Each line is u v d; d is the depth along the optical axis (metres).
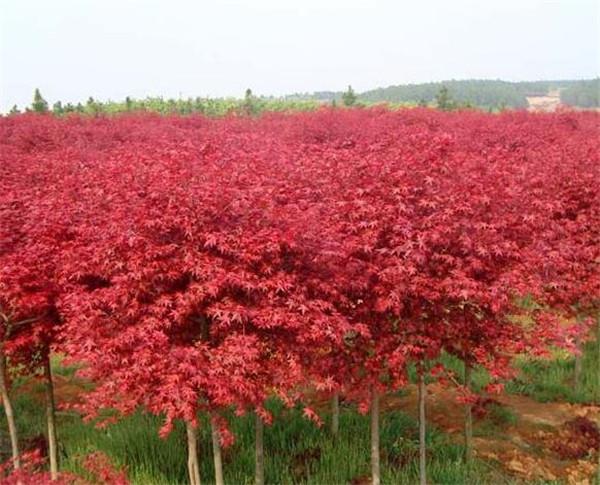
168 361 7.04
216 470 8.72
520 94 113.81
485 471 10.32
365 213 8.38
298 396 7.88
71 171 14.63
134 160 9.90
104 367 7.35
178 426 10.97
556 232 10.52
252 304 7.61
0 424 12.17
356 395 8.91
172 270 7.37
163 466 10.04
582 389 13.27
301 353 7.91
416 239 8.14
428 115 33.62
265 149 15.53
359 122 30.52
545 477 10.27
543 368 14.30
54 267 8.89
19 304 8.37
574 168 12.97
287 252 7.93
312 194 9.55
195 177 8.22
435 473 10.01
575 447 11.23
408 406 12.64
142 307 7.44
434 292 7.96
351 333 8.55
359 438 10.88
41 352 9.85
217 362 7.05
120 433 10.86
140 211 7.60
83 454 10.59
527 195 10.77
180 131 30.61
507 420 12.08
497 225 8.55
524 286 8.20
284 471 9.89
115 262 7.51
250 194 7.94
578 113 36.34
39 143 27.64
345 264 8.18
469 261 8.32
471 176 9.12
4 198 10.45
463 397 9.06
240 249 7.47
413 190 8.54
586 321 9.62
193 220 7.47
